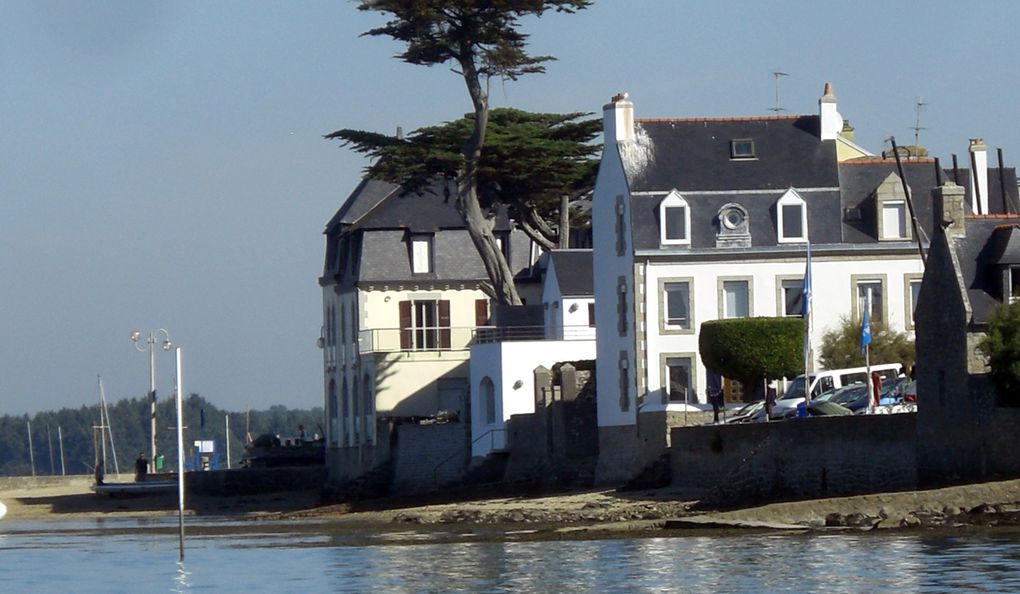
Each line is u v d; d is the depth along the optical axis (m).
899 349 154.00
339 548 116.81
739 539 104.88
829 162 163.88
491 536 119.94
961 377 115.06
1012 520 104.25
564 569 94.56
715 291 159.75
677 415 150.62
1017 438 110.75
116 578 102.31
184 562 111.12
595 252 166.88
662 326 158.75
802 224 160.88
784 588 82.50
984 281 116.94
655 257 158.88
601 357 164.12
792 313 160.62
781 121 166.50
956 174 159.25
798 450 126.12
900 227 161.38
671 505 132.00
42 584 100.56
